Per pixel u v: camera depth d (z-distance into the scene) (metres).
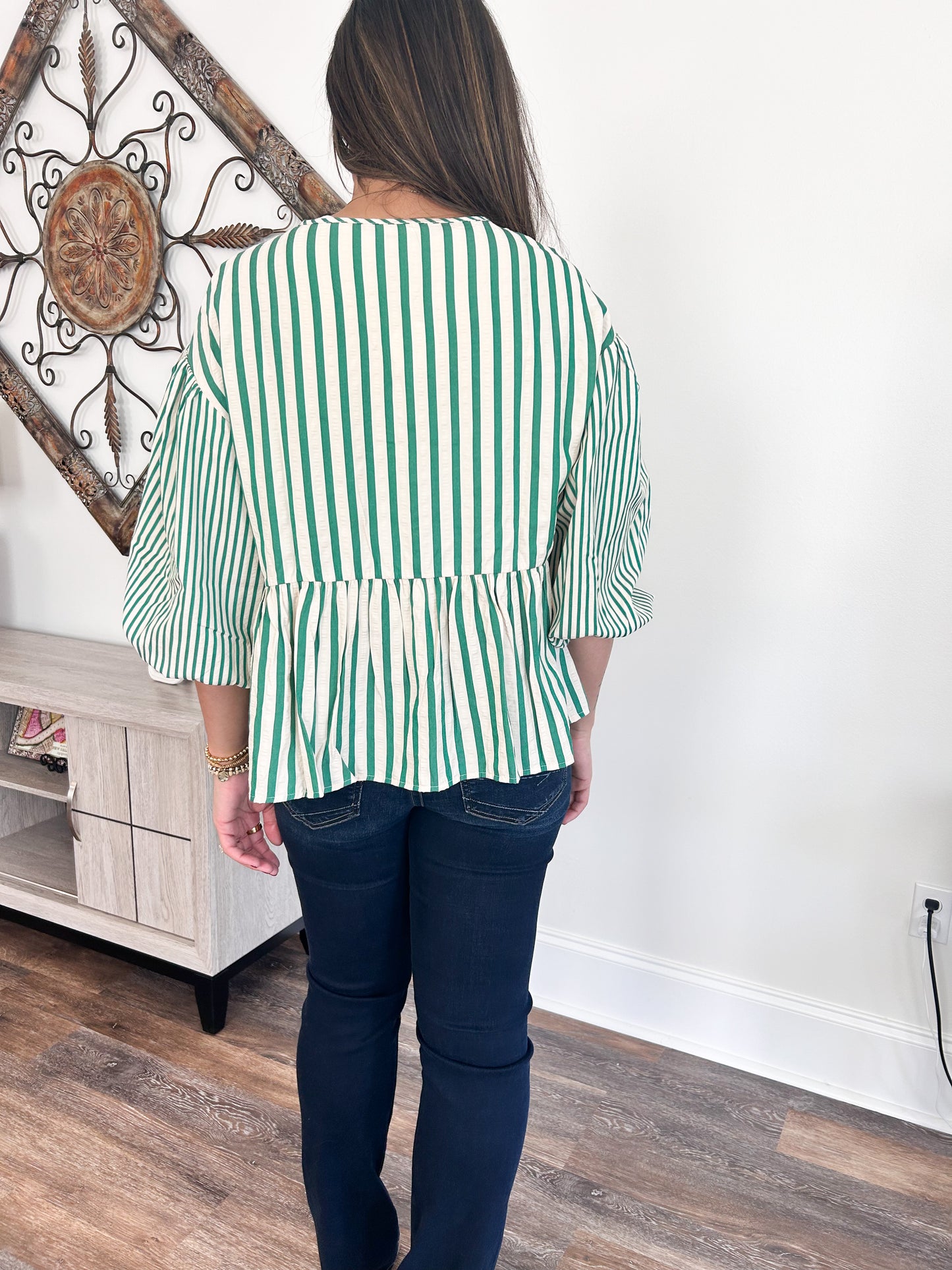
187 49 1.94
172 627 0.90
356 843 0.95
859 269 1.50
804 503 1.61
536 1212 1.43
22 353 2.37
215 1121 1.60
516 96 0.90
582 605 0.93
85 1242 1.34
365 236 0.79
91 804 1.92
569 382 0.85
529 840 0.94
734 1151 1.59
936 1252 1.39
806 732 1.69
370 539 0.85
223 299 0.82
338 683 0.88
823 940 1.74
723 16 1.52
